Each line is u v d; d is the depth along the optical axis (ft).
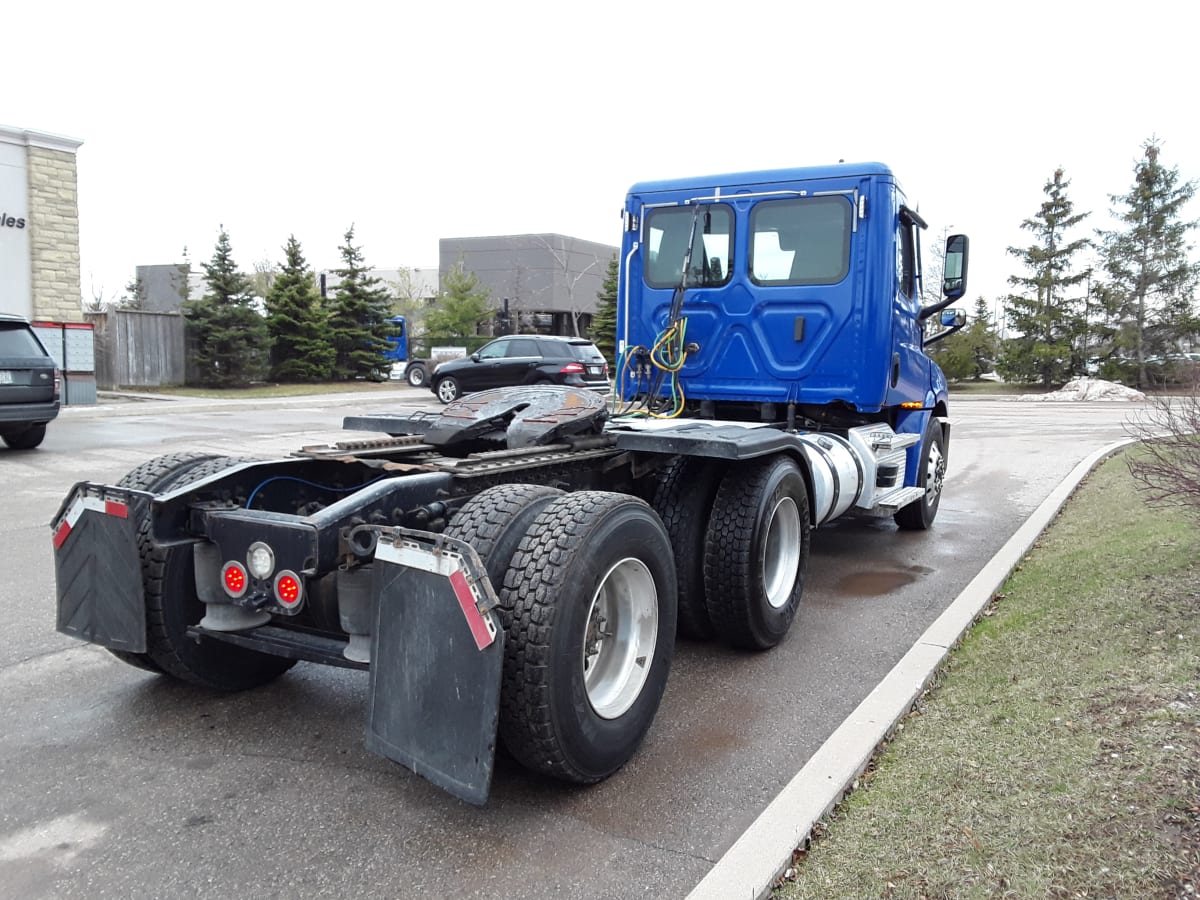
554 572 10.12
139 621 12.33
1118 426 61.16
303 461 13.85
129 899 8.84
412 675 9.75
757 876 8.71
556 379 72.02
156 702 13.70
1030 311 120.06
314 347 104.63
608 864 9.43
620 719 11.20
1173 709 10.89
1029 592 17.97
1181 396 26.16
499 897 8.87
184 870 9.32
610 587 11.73
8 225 59.16
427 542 9.70
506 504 10.89
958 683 13.55
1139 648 13.17
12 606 18.16
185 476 13.44
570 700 10.21
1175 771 9.45
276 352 104.27
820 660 15.65
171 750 12.09
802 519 16.80
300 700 13.87
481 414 15.43
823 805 9.95
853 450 19.88
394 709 9.89
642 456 15.99
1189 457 16.61
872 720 11.98
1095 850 8.42
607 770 11.02
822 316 20.52
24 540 23.57
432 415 16.69
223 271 90.94
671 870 9.33
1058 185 117.91
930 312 23.90
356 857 9.56
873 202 19.95
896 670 13.80
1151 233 111.04
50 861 9.47
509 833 10.05
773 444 15.20
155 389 84.17
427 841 9.87
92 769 11.53
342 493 14.52
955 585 20.48
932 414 26.53
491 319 151.74
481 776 9.20
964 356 126.52
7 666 15.05
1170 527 19.47
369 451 14.52
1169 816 8.70
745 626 15.30
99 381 81.97
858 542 24.95
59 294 62.23
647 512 11.78
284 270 106.63
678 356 21.91
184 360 88.58
